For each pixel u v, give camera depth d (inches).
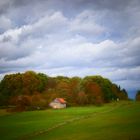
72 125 3422.7
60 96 7869.1
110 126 2999.5
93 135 2623.0
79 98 7618.1
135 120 3181.6
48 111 5339.6
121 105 5693.9
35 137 2942.9
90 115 4308.6
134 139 2244.1
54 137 2805.1
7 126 3754.9
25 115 4862.2
